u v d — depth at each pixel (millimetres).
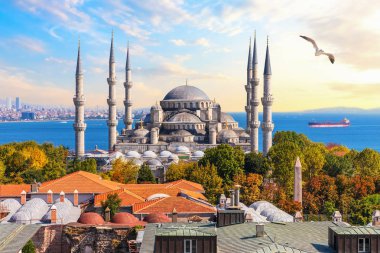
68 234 101750
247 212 96625
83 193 135625
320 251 65438
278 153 173875
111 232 101062
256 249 64312
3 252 63562
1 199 133625
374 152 195750
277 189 151000
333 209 138625
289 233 72625
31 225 77188
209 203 130125
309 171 173625
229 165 167375
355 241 65062
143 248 68625
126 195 125312
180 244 65000
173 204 114562
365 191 150875
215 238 64938
